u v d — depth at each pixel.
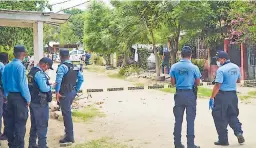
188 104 6.84
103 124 9.82
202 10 19.59
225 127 7.41
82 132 8.85
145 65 30.89
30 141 7.12
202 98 14.66
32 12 10.80
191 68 6.85
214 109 7.45
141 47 31.45
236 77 7.41
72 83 7.77
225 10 19.94
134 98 14.95
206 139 8.02
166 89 17.56
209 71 22.47
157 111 11.86
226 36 20.61
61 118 10.15
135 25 22.55
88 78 25.73
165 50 28.12
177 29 21.67
